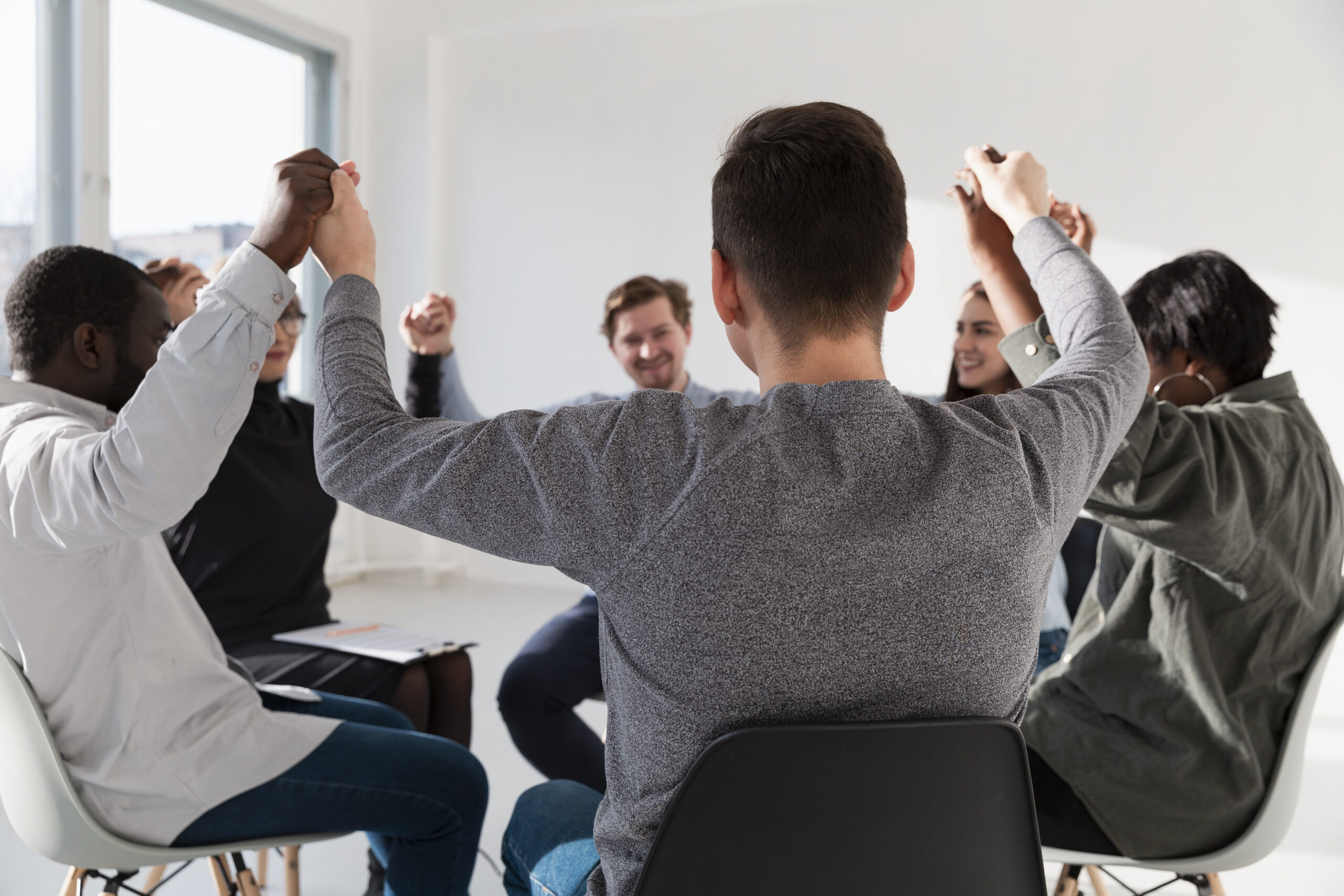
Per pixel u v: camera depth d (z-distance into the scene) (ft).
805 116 2.61
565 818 3.38
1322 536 4.00
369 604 16.16
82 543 3.36
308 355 17.74
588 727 6.79
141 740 3.81
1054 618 6.16
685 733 2.32
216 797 3.91
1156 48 14.56
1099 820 4.03
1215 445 3.77
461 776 4.33
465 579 18.40
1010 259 3.87
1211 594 3.98
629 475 2.28
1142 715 4.02
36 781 3.69
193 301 6.75
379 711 5.17
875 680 2.26
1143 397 3.01
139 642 3.83
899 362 16.15
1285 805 3.92
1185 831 3.93
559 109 17.87
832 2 16.20
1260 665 3.93
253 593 6.06
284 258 3.15
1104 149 14.88
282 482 6.14
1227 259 4.44
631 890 2.44
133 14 14.42
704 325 17.17
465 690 6.27
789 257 2.50
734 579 2.21
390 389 2.73
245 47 16.46
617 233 17.61
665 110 17.24
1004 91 15.39
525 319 18.25
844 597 2.21
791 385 2.42
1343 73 13.65
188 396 3.10
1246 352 4.36
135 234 14.58
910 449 2.30
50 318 3.98
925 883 2.42
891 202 2.54
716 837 2.32
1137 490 3.57
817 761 2.27
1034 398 2.61
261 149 16.88
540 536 2.32
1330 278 13.80
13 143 12.87
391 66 18.52
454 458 2.36
